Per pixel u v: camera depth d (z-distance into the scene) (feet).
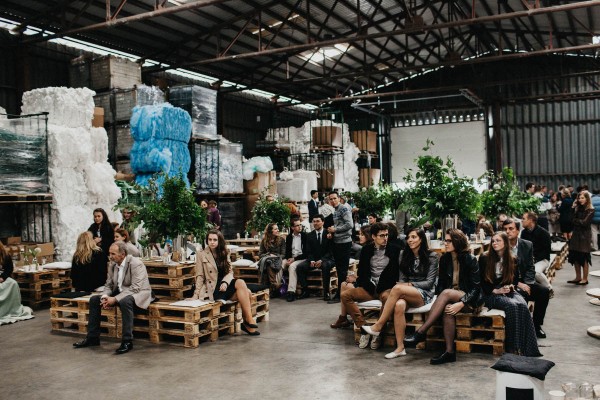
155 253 28.81
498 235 18.98
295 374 16.90
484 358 18.01
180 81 58.95
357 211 43.93
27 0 41.45
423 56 75.97
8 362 18.99
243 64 63.31
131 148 42.01
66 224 33.68
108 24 40.34
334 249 29.91
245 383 16.20
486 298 18.88
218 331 22.43
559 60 75.36
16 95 43.60
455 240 18.79
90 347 20.79
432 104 80.84
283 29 56.65
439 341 19.34
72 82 46.70
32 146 32.48
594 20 54.49
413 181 27.71
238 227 49.98
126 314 20.29
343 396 14.93
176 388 15.93
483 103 78.07
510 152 77.77
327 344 20.40
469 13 61.77
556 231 54.60
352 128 84.02
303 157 64.75
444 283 19.51
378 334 19.04
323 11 54.08
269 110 72.95
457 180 27.48
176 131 41.37
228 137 65.51
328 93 80.79
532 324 18.11
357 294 20.93
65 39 46.73
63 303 24.11
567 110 75.41
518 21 63.05
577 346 19.31
